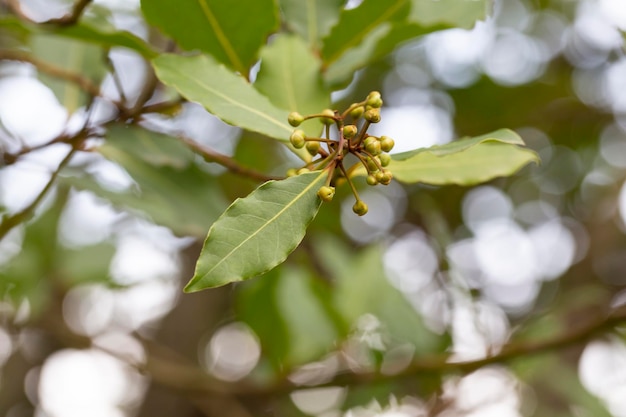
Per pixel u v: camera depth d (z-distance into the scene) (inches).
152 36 41.1
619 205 75.4
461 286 42.2
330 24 32.1
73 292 52.9
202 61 28.6
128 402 68.1
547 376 46.7
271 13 30.4
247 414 50.7
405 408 43.0
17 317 46.2
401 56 70.8
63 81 34.7
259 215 25.7
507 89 72.9
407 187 69.9
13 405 66.1
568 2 73.0
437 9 31.6
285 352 42.0
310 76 30.4
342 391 46.1
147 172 33.3
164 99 34.6
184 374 44.4
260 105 28.5
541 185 76.0
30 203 31.5
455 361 39.1
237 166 31.5
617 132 76.5
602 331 36.6
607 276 74.7
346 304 42.9
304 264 48.1
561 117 74.9
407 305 43.4
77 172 32.9
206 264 25.2
